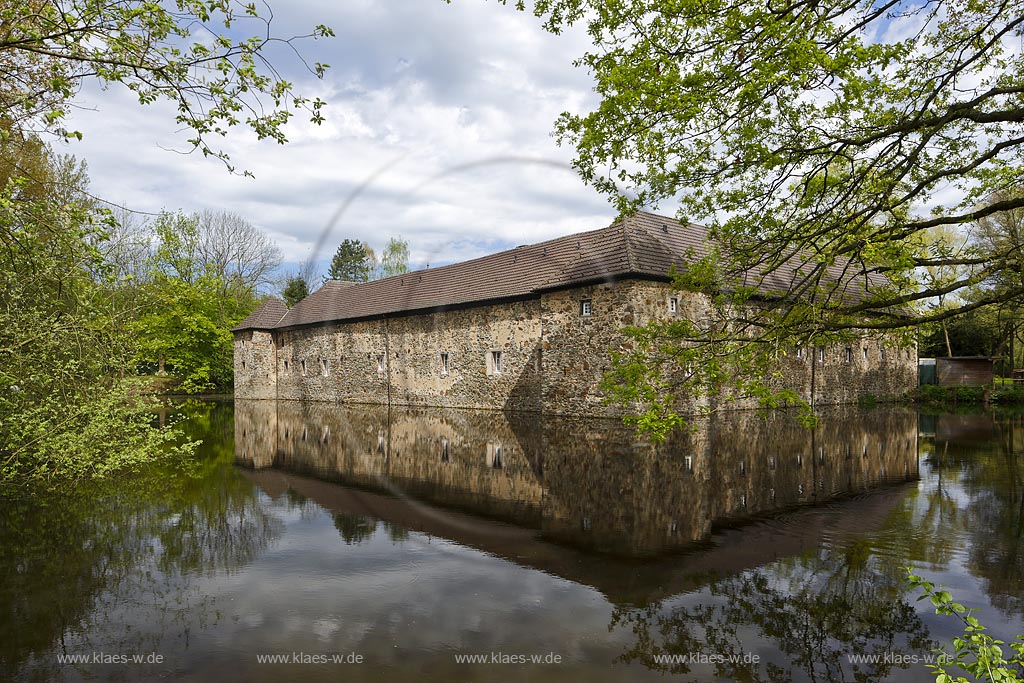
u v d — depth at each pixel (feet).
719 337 14.12
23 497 20.22
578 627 10.16
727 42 11.48
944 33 13.79
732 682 8.43
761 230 13.65
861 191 13.75
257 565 13.30
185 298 80.74
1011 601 11.17
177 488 21.52
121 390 22.50
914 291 14.94
